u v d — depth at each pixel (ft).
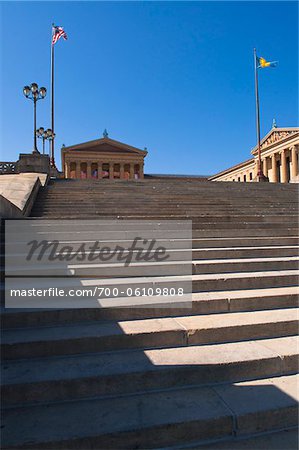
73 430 7.70
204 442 8.11
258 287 15.39
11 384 8.75
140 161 198.39
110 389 9.23
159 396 9.14
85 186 39.63
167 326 11.60
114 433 7.66
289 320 12.31
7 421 8.05
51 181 44.80
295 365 10.54
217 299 13.28
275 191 41.86
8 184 31.73
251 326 11.87
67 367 9.64
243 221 26.09
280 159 176.76
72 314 11.99
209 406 8.64
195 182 46.50
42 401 8.89
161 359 10.18
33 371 9.39
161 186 42.45
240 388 9.59
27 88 64.44
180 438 8.00
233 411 8.43
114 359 10.18
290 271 17.02
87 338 10.61
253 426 8.39
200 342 11.40
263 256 18.97
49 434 7.57
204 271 16.51
